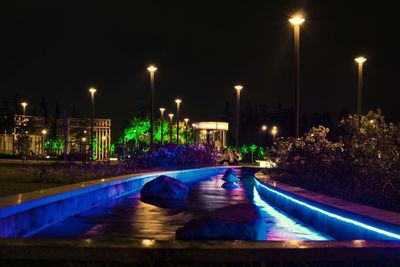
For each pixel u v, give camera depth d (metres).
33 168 20.80
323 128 20.59
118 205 15.02
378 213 8.21
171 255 5.25
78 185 14.16
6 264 5.19
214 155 45.78
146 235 9.32
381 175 11.76
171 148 36.44
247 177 33.88
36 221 9.83
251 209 7.47
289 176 19.39
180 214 12.73
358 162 13.29
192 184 25.84
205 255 5.27
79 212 13.05
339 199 10.80
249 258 5.30
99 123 58.34
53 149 58.88
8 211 8.30
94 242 5.44
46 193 11.06
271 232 10.16
